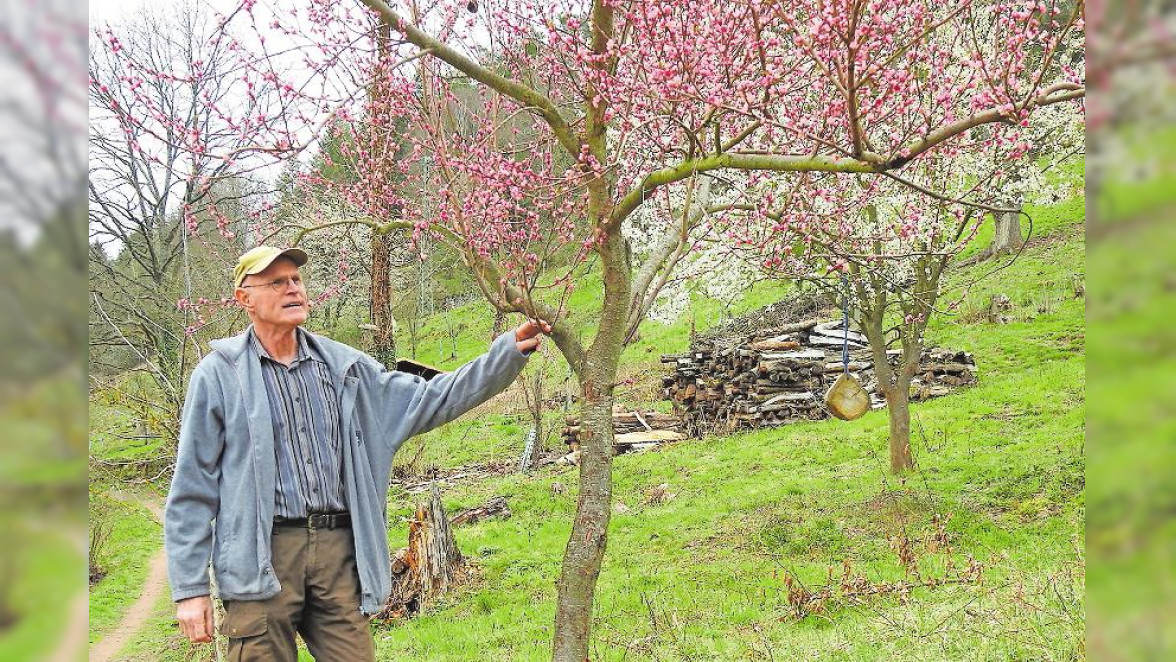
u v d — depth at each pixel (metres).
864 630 5.71
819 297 11.20
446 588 10.41
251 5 3.80
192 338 8.20
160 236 11.16
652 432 19.42
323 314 20.22
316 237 12.15
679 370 20.42
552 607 9.13
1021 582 5.45
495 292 4.08
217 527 3.22
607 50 3.92
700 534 10.97
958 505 9.90
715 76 3.82
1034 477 10.41
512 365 3.58
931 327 21.08
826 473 12.97
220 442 3.26
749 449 15.71
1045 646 4.30
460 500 15.64
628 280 4.09
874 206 10.01
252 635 3.19
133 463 9.38
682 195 5.52
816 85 4.74
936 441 13.33
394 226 4.32
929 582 6.65
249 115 3.99
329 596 3.30
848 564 6.97
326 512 3.33
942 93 3.71
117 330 9.55
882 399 17.08
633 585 8.96
